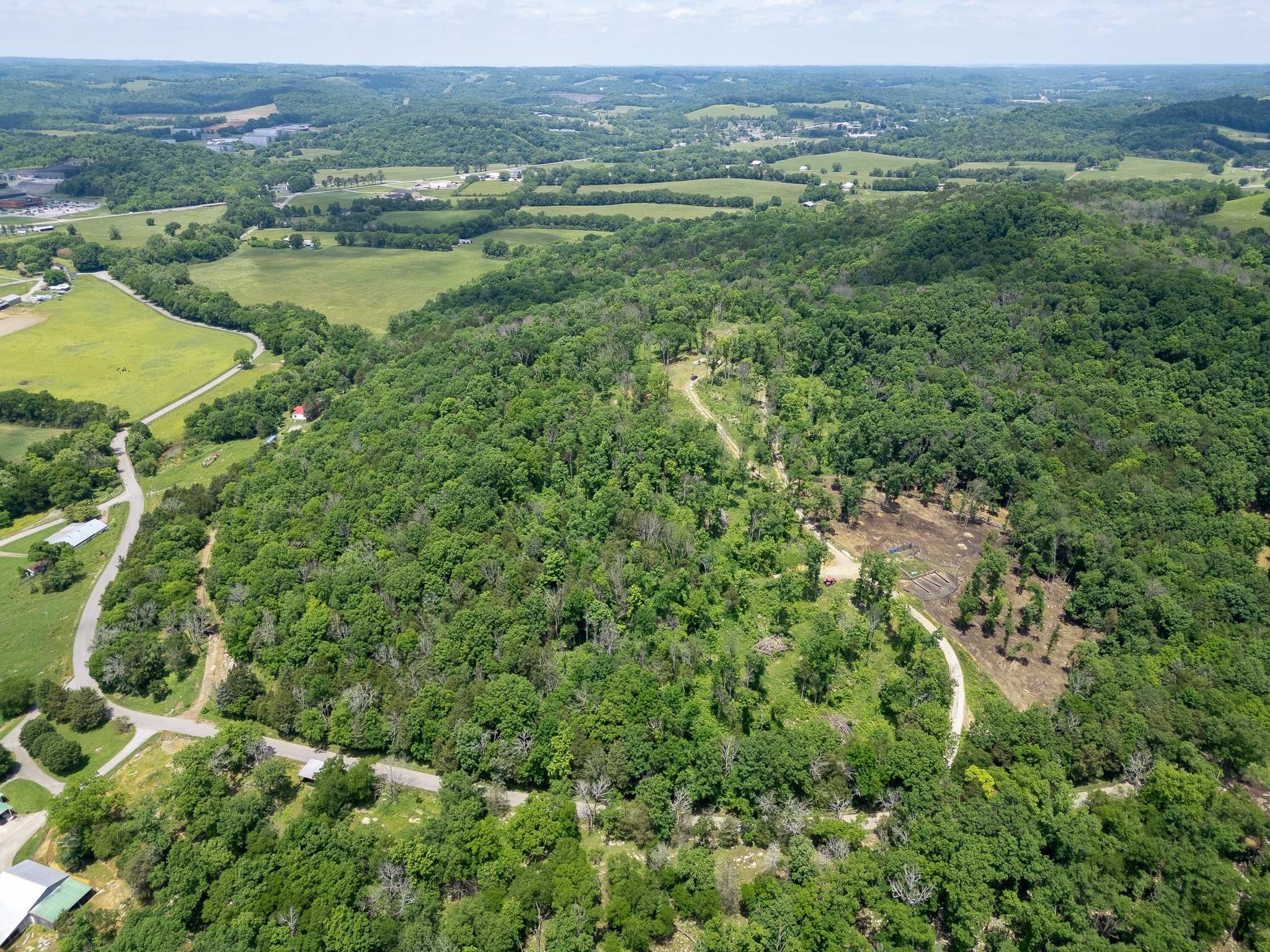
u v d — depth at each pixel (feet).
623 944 324.80
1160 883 340.59
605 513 597.52
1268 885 328.70
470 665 466.29
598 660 456.04
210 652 521.24
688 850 355.15
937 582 559.38
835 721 436.76
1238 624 498.28
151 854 361.51
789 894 331.77
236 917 331.36
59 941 340.80
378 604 497.87
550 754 406.82
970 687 467.93
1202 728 413.39
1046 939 317.22
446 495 611.88
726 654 481.05
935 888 334.65
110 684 489.67
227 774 422.00
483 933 317.83
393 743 429.38
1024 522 588.91
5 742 458.50
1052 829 350.02
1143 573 531.09
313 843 359.87
